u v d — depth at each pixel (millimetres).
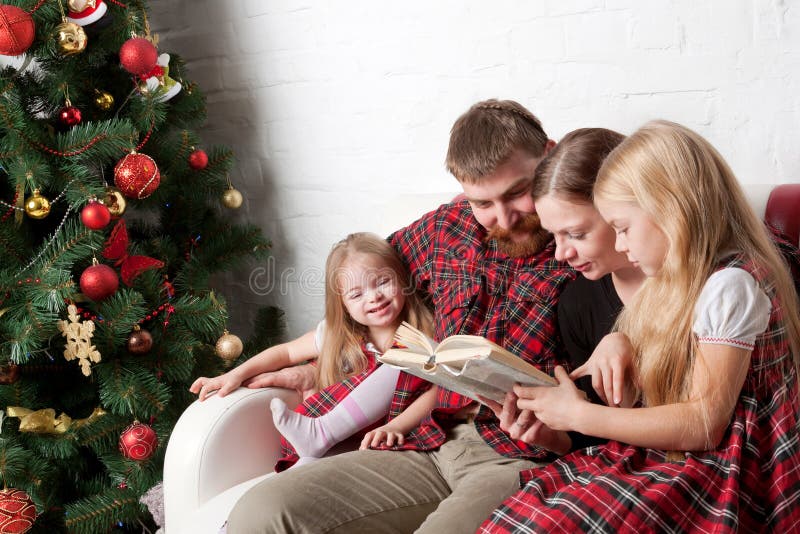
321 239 2070
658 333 1019
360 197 1975
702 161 1011
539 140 1271
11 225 1599
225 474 1330
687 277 999
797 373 1016
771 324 987
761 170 1485
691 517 918
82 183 1580
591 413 1000
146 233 1979
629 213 1022
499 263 1358
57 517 1729
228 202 1953
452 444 1270
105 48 1685
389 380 1416
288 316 2178
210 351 1867
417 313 1500
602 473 975
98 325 1645
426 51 1788
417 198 1646
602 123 1616
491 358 950
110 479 1815
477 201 1273
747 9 1435
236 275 2242
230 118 2129
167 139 1838
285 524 1115
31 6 1498
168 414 1747
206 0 2074
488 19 1693
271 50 2012
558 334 1277
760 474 960
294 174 2068
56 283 1524
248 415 1371
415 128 1849
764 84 1450
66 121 1612
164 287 1774
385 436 1320
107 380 1633
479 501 1088
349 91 1921
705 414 951
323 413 1405
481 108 1293
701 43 1487
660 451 1016
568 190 1087
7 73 1606
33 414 1597
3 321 1562
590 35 1588
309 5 1922
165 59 1797
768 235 1085
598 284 1216
